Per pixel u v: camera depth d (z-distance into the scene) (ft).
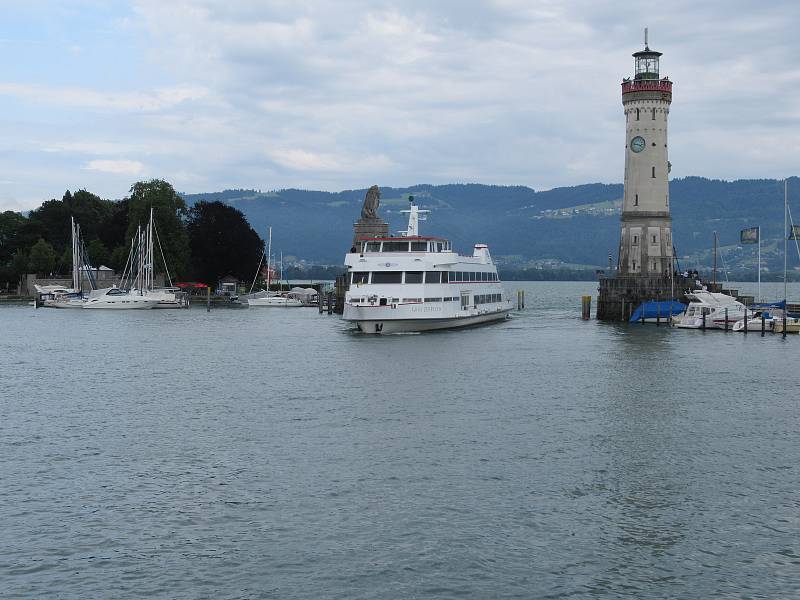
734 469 155.33
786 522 130.00
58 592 108.99
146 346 345.10
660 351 316.81
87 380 253.24
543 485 146.00
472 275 415.44
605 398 218.79
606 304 459.73
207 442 174.40
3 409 208.85
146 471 154.71
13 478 150.82
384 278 369.50
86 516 132.77
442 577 112.68
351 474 151.94
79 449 169.78
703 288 461.78
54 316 533.55
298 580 111.96
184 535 125.49
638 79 458.09
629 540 123.75
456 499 139.23
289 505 136.87
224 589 109.91
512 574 113.60
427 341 345.92
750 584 111.14
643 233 458.91
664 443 172.96
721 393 226.58
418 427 185.78
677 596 108.17
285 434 180.45
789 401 215.72
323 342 351.25
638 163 458.09
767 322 390.42
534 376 254.06
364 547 121.29
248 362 289.53
